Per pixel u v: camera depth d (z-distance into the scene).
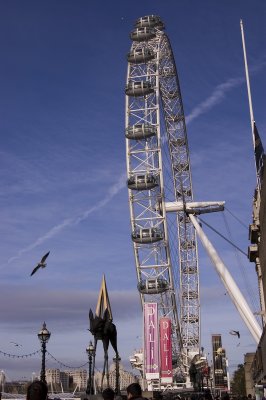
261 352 64.12
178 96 112.00
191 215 105.31
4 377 103.06
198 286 119.25
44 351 48.03
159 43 110.94
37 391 8.80
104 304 48.34
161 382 96.00
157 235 105.44
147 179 105.25
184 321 119.06
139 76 110.44
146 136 106.94
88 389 55.75
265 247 55.62
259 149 62.22
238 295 86.56
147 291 106.50
